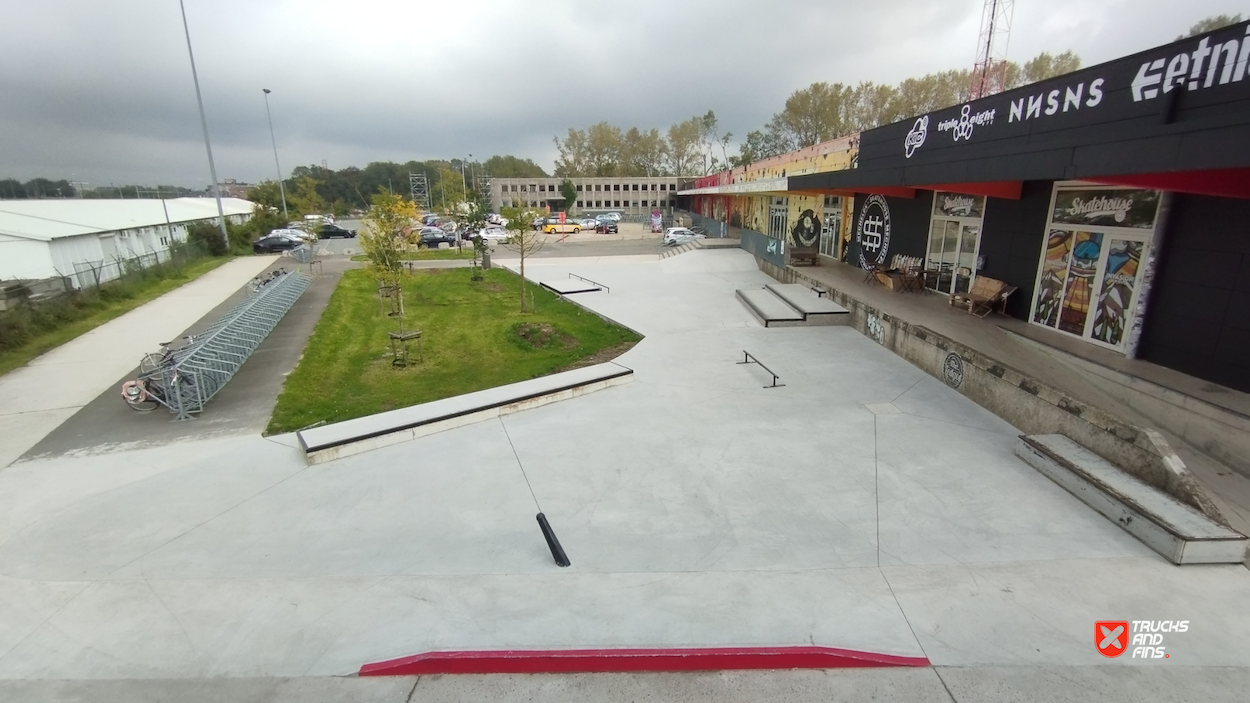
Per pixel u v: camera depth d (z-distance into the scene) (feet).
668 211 245.04
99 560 18.89
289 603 16.47
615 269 87.81
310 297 65.51
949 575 16.89
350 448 26.16
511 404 30.66
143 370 36.70
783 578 16.97
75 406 33.06
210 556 18.94
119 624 15.84
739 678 13.58
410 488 23.12
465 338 48.32
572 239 150.92
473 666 13.94
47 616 16.26
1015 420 27.63
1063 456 22.25
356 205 353.10
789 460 24.58
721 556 18.15
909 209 53.36
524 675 13.87
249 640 15.07
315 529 20.39
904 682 13.23
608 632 14.80
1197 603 15.43
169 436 28.91
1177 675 13.15
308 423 30.22
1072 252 32.99
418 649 14.43
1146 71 22.95
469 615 15.66
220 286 73.92
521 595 16.48
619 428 28.50
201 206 150.92
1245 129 14.62
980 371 30.27
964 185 38.86
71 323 52.54
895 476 22.98
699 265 85.15
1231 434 21.81
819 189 56.18
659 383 35.22
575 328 50.88
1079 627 14.69
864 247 63.77
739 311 55.42
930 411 29.71
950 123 38.73
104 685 13.75
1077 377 28.84
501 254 113.19
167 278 79.00
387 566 18.12
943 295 47.39
